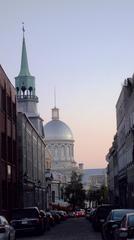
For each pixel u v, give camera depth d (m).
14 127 63.72
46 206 105.88
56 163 197.25
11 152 59.94
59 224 63.81
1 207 51.19
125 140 82.69
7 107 58.22
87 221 77.06
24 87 118.44
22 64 122.50
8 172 57.00
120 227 19.48
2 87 55.00
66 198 151.00
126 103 80.81
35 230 36.94
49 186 121.69
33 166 81.88
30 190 76.06
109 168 139.38
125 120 81.88
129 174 76.75
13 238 24.88
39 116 112.31
